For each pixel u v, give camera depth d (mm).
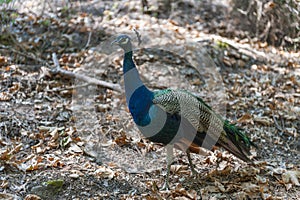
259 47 12758
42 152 8039
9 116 8883
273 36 13062
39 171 7457
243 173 7695
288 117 9555
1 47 11469
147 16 13883
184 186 7422
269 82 11062
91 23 12953
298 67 11953
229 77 11281
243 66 11805
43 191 6953
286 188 7449
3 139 8320
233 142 7363
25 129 8641
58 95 9969
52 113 9258
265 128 9266
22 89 9945
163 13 14156
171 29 12828
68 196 6945
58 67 10672
